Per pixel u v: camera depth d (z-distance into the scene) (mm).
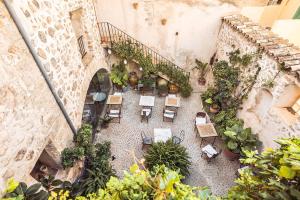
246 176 1603
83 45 6996
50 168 4691
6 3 3049
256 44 5926
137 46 9227
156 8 8367
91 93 8719
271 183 1281
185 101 9438
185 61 9805
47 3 4324
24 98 3412
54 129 4383
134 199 1522
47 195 2645
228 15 8172
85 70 6379
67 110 5035
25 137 3389
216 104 8047
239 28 6609
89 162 5555
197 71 9961
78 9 6180
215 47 9148
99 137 7551
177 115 8641
